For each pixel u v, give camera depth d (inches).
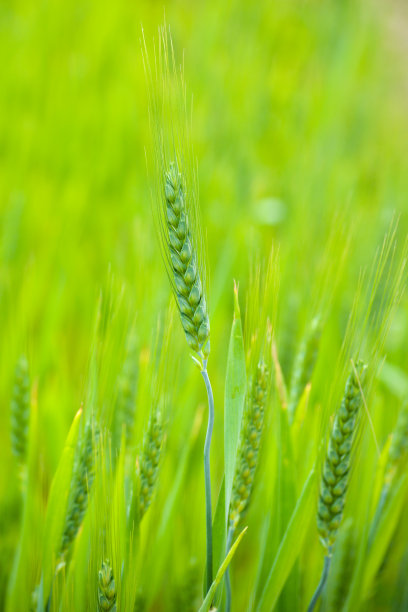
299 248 43.4
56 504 29.8
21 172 70.2
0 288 44.3
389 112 115.6
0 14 108.7
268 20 132.6
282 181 74.5
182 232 27.2
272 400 32.1
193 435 33.2
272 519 30.5
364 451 33.7
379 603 35.5
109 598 27.9
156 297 36.1
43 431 38.2
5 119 81.0
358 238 46.1
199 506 33.6
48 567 30.0
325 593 32.4
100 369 31.3
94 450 29.8
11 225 53.3
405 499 34.3
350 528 32.6
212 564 29.6
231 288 44.5
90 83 94.7
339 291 41.1
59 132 78.9
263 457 30.7
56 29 106.3
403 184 65.5
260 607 29.8
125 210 64.6
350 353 29.9
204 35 104.5
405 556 34.7
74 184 70.0
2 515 35.7
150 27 113.5
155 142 27.5
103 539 28.7
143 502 29.5
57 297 43.4
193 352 27.6
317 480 29.6
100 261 58.2
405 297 46.4
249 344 29.9
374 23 141.9
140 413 31.8
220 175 73.0
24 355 32.5
